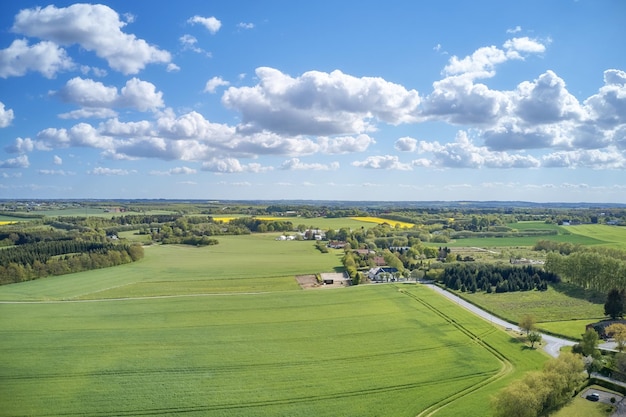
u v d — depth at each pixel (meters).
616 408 73.75
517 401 68.31
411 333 110.88
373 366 91.69
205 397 78.62
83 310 128.00
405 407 75.56
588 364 85.62
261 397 78.88
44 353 96.31
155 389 81.38
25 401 76.31
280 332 112.00
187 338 107.19
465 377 86.56
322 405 76.25
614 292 120.12
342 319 122.56
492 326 115.50
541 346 101.38
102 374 86.88
